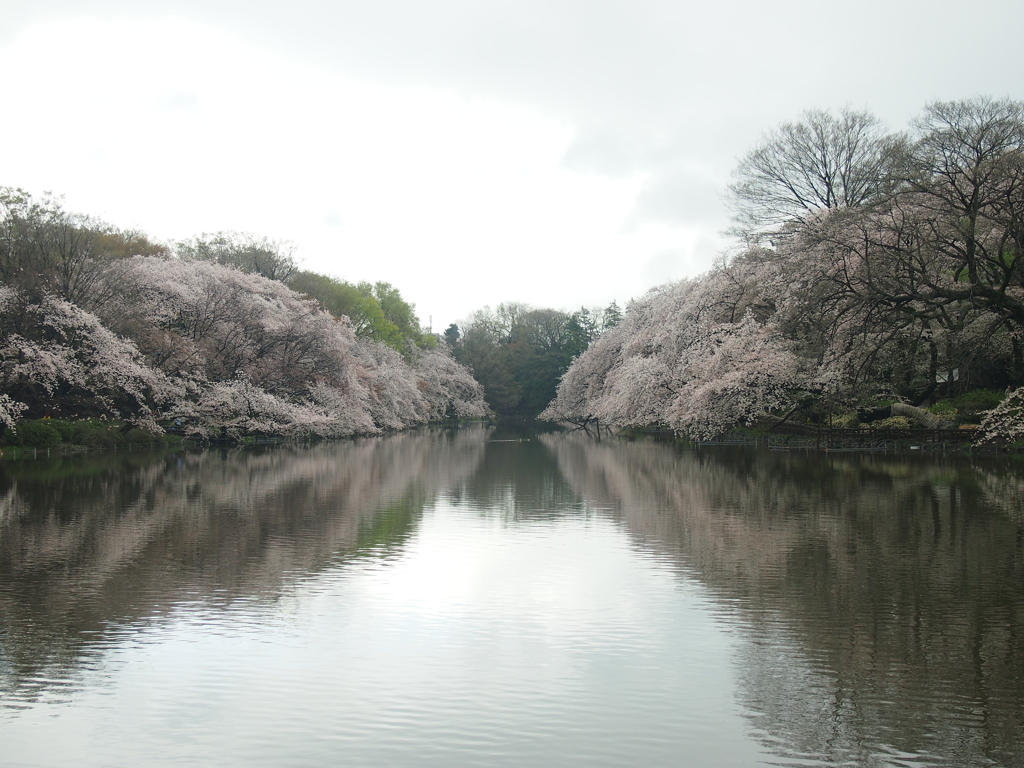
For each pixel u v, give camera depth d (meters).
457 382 96.94
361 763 7.73
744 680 9.52
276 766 7.68
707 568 14.59
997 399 36.56
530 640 10.90
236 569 14.66
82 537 17.53
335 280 77.19
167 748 8.01
